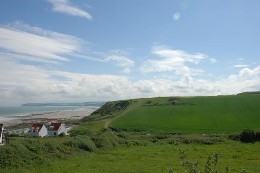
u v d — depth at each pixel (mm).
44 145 45656
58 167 37750
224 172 34688
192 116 114188
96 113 197875
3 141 70500
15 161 37750
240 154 48969
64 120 198000
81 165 39281
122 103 193625
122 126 104000
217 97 152500
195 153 50125
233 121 101250
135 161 42781
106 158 44938
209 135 76625
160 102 164250
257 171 36500
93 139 56406
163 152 51625
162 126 100250
